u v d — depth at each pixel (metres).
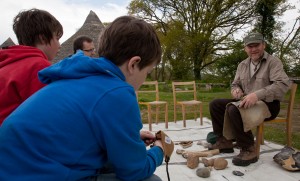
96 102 1.04
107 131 1.04
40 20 1.80
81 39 3.44
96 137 1.05
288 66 15.91
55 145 0.99
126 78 1.25
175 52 24.52
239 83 3.91
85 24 14.09
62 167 0.99
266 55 3.57
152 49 1.24
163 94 13.70
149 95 13.15
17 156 0.97
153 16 26.12
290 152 3.15
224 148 3.65
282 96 3.37
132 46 1.19
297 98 10.54
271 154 3.59
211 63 24.03
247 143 3.24
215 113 3.67
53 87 1.12
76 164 1.03
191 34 23.61
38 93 1.11
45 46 1.83
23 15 1.81
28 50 1.67
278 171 3.03
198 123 5.75
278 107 3.52
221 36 23.16
